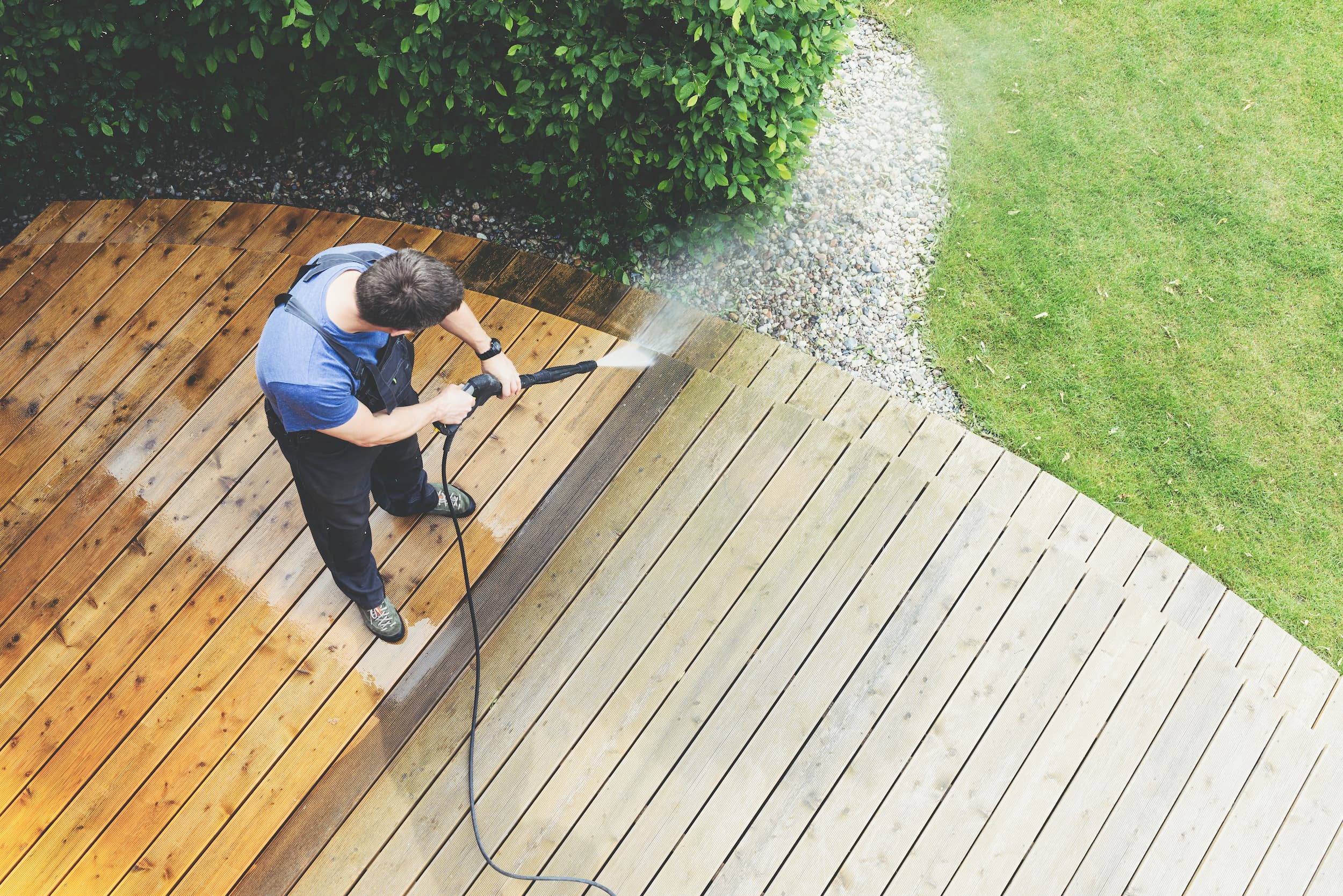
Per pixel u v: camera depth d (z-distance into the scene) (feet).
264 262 12.47
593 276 12.85
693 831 9.49
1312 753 9.80
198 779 9.63
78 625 10.30
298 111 13.62
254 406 11.45
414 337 11.94
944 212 15.74
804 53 12.16
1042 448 14.05
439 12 10.99
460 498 10.75
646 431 11.38
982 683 10.08
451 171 14.34
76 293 12.29
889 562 10.61
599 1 11.51
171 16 12.41
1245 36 16.81
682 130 12.50
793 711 9.97
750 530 10.80
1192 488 13.74
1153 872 9.39
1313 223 15.31
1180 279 15.01
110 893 9.14
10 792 9.52
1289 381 14.29
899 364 14.64
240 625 10.33
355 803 9.57
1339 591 13.14
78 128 13.58
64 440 11.30
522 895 9.25
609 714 9.96
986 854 9.43
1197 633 11.21
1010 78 16.83
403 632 10.30
